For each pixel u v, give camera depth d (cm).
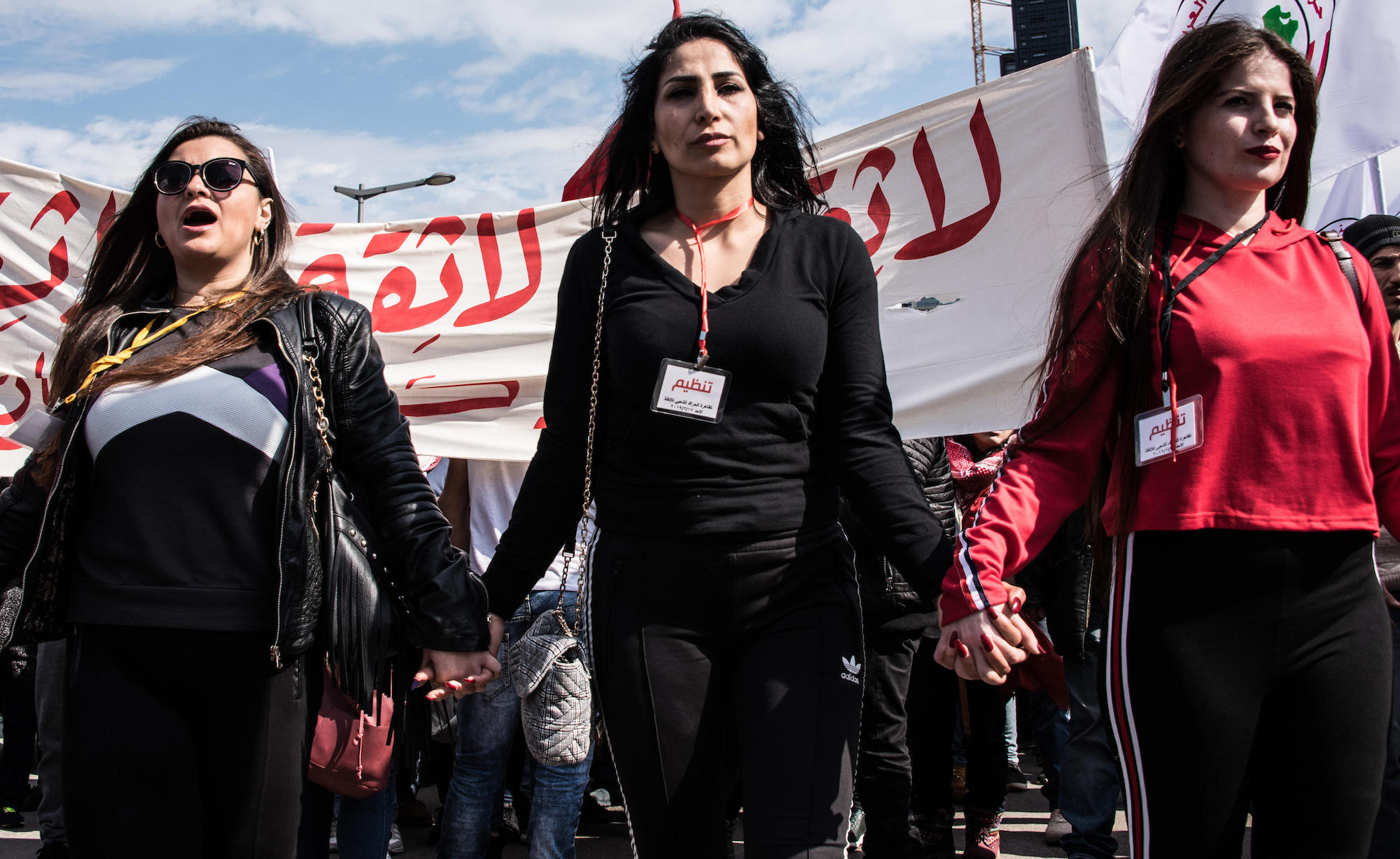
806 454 214
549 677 338
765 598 207
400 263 484
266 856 208
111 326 229
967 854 425
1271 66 205
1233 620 186
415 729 278
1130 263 204
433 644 231
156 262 251
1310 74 210
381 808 293
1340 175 571
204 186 234
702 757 208
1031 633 201
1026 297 419
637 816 212
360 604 223
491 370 471
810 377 212
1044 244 418
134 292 243
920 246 433
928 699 425
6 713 518
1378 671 187
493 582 242
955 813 520
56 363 236
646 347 212
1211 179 210
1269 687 185
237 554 208
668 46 229
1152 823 190
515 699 360
